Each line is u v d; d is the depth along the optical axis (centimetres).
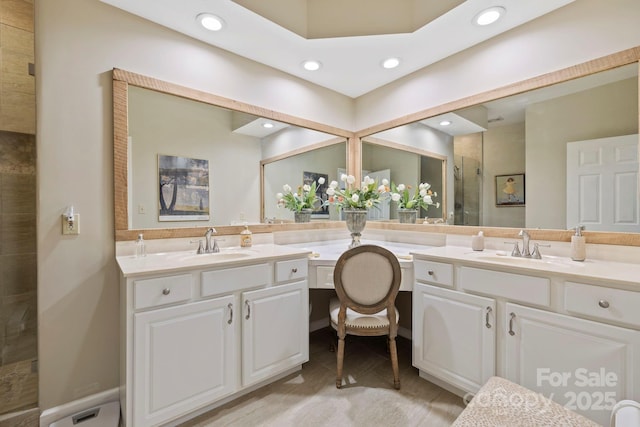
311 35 201
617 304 117
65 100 153
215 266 154
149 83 178
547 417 94
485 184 207
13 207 141
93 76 161
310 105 264
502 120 198
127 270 134
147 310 135
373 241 284
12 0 140
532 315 139
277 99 241
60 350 152
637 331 113
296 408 159
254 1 175
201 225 202
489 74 201
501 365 150
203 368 150
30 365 144
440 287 175
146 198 179
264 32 192
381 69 243
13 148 141
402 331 254
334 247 262
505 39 193
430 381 184
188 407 145
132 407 132
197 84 198
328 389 177
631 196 152
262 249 205
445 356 171
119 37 169
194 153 199
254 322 169
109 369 164
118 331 167
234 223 218
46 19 149
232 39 199
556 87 175
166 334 140
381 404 162
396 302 260
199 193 201
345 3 199
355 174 298
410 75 250
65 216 153
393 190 269
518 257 174
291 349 187
